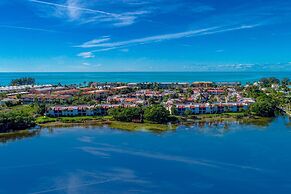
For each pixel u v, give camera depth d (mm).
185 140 178500
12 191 116938
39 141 180250
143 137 185625
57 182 123688
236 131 198875
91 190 116625
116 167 138125
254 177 126938
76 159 148625
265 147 164375
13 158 151250
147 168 136625
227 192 114750
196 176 128125
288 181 123312
